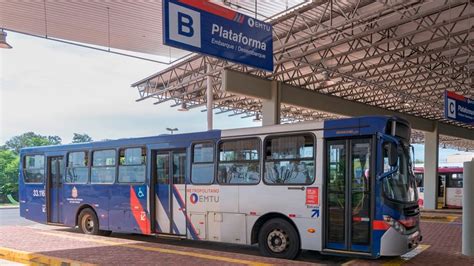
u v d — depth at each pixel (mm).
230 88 18188
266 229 8977
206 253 8680
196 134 10336
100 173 12234
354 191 8086
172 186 10625
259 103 27734
